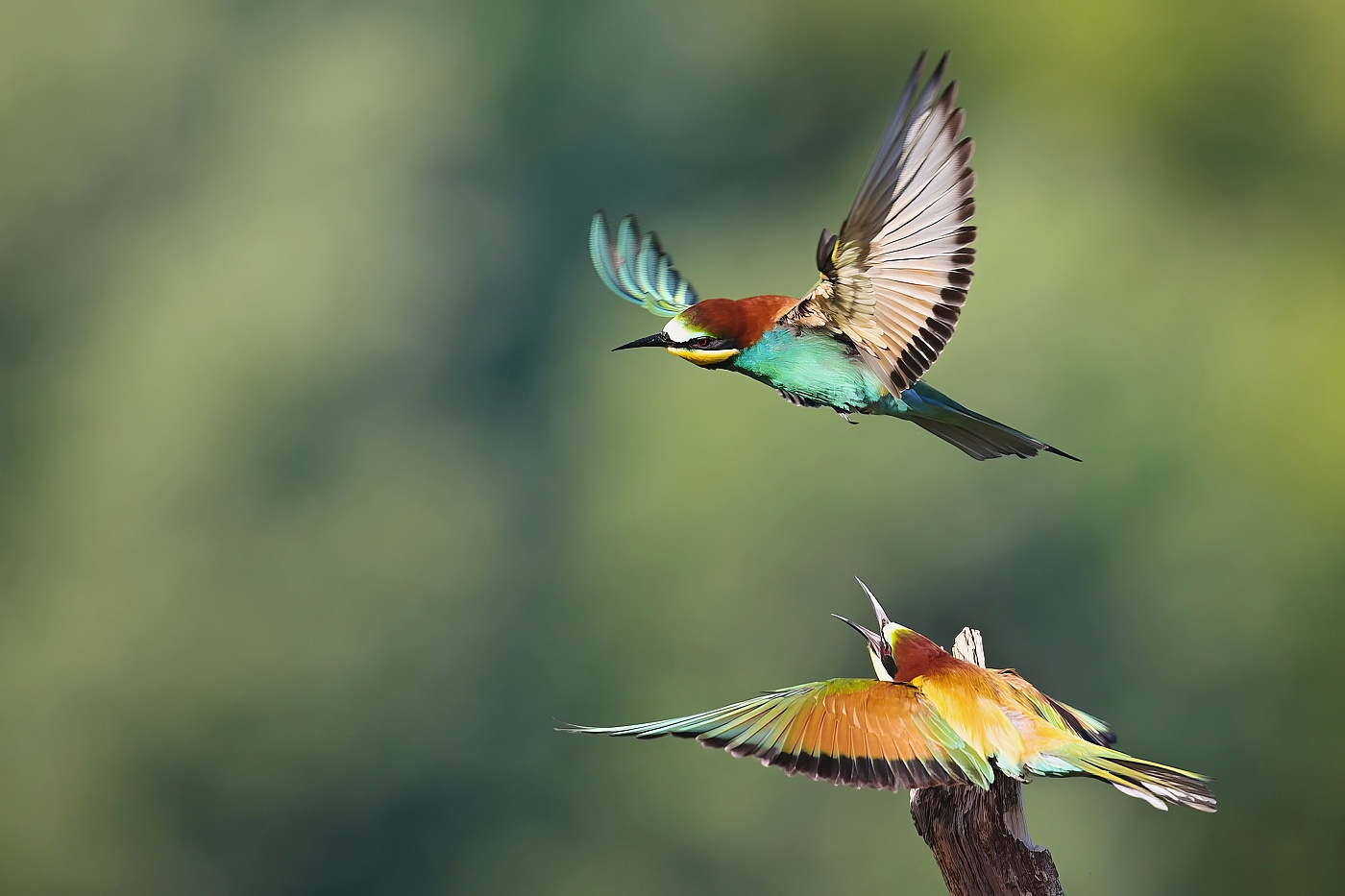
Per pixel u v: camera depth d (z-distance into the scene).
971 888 3.72
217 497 20.61
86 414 21.53
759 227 21.00
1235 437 14.93
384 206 23.28
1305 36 17.98
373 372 21.89
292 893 20.41
